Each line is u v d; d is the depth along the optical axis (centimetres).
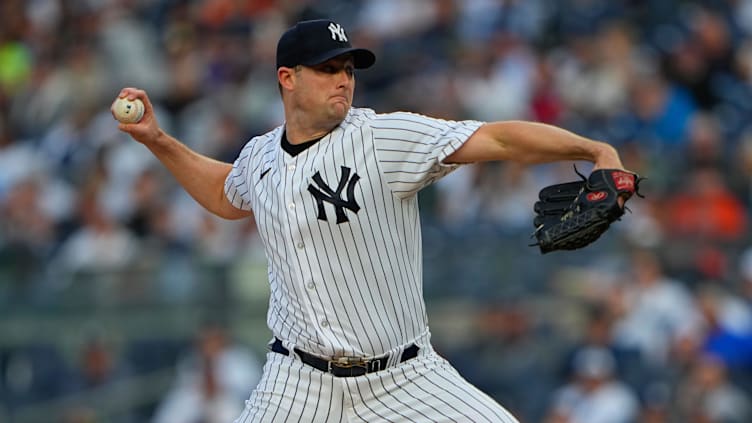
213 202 1752
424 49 4778
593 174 1456
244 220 3956
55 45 5453
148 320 3703
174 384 3616
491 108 4359
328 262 1555
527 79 4450
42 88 5147
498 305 3550
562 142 1477
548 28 4772
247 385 3528
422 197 3925
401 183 1548
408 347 1584
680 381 3266
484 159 1523
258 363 3603
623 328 3369
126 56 5122
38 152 4791
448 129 1535
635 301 3409
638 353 3319
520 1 4847
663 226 3722
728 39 4678
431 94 4462
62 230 4288
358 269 1554
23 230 4322
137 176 4219
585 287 3491
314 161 1562
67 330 3781
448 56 4703
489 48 4550
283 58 1570
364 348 1560
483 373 3481
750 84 4556
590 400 3262
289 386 1595
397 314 1573
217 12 5272
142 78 5091
